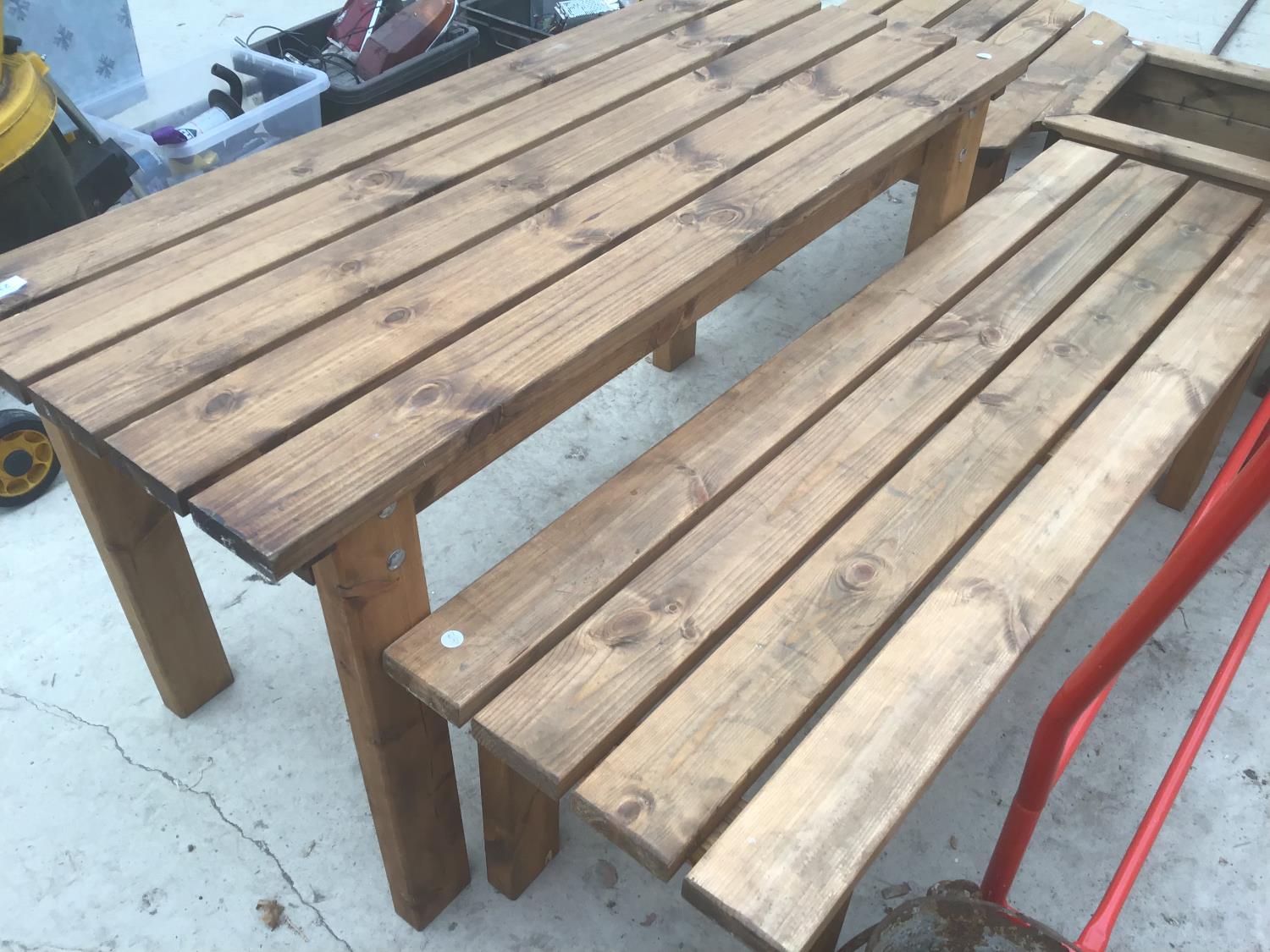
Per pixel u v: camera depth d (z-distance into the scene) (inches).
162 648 67.7
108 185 99.0
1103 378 63.4
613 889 65.2
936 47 81.0
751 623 48.6
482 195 62.2
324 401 46.5
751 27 84.1
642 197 62.3
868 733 44.0
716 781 42.5
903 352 64.6
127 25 124.1
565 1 145.6
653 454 56.9
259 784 69.5
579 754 43.1
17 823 66.8
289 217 60.2
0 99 85.1
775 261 67.1
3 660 76.1
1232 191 81.2
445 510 88.8
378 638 47.7
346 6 134.0
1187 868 66.5
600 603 49.9
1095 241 75.5
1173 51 114.3
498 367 49.0
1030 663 78.0
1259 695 76.4
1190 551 34.5
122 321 51.3
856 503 56.0
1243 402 99.0
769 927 37.7
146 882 64.4
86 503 58.9
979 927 46.2
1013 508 54.7
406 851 57.4
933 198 81.1
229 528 40.3
